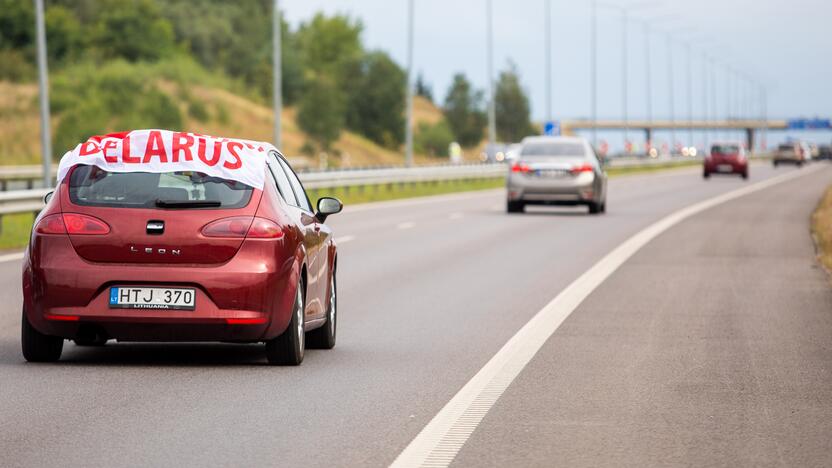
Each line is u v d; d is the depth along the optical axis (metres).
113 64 169.25
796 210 59.25
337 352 17.89
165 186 16.25
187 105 167.12
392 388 14.92
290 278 16.23
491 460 11.21
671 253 35.69
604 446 11.80
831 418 13.21
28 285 16.08
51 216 16.11
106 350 17.83
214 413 13.32
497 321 21.39
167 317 15.84
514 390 14.83
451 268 31.14
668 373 16.11
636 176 127.94
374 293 25.69
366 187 82.69
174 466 10.92
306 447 11.71
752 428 12.67
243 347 18.34
